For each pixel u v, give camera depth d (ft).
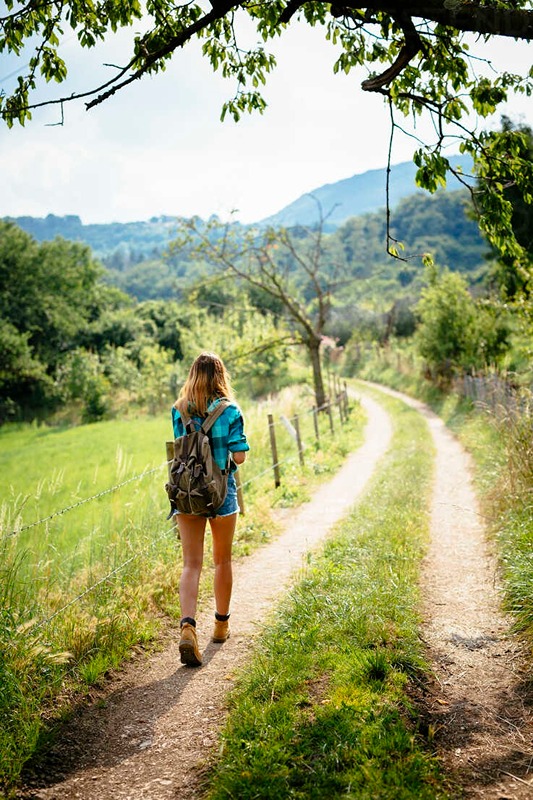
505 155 14.92
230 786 8.76
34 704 11.37
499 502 23.95
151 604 16.75
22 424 127.95
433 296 80.74
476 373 69.82
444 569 19.30
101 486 42.68
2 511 15.89
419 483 33.53
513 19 11.15
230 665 13.35
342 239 524.52
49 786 9.49
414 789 8.38
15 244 167.63
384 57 17.47
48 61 16.35
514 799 8.41
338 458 49.16
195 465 12.89
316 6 16.88
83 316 190.80
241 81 17.62
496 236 15.01
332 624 14.15
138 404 128.98
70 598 16.35
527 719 10.45
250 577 20.18
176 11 16.11
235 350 85.25
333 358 190.39
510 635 13.78
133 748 10.48
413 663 12.21
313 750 9.45
